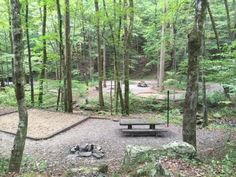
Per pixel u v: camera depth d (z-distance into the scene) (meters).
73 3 20.22
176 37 25.38
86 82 27.08
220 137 12.27
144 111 19.67
